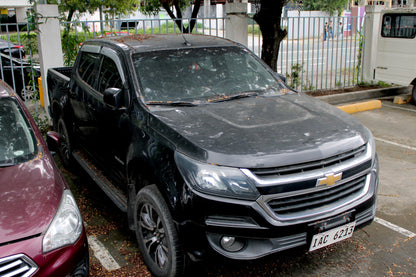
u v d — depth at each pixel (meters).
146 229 3.43
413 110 9.27
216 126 3.21
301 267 3.53
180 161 2.92
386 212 4.56
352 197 3.15
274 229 2.80
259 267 3.53
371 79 11.41
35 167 3.11
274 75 4.50
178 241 2.99
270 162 2.81
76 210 2.90
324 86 11.62
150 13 14.64
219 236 2.80
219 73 4.17
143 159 3.30
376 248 3.84
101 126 4.27
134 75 3.85
